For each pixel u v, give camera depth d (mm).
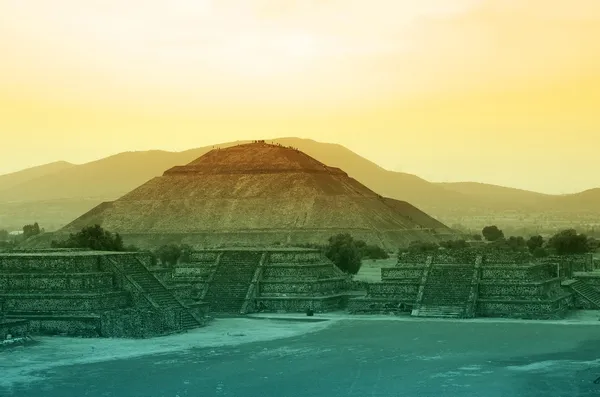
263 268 185875
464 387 108688
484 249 177125
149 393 105750
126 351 131375
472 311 166250
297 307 178875
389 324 159500
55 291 146875
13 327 135375
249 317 172875
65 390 106750
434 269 175625
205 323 162875
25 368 118312
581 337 143000
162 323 149250
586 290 191625
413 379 113188
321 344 138875
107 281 152750
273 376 115125
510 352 130625
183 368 119688
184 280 187000
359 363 123375
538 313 165375
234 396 104688
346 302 186875
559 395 104562
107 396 104188
